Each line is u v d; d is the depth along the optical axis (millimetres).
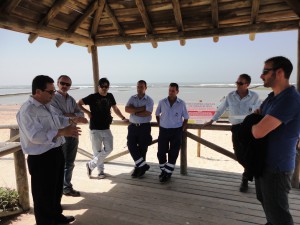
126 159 6125
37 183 2342
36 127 2164
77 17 3904
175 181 3857
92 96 3746
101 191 3525
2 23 2818
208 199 3232
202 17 3738
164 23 3998
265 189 1855
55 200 2590
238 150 1992
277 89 1732
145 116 3857
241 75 3279
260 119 1860
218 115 3664
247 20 3645
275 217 1831
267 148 1796
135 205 3100
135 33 4352
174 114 3725
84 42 4305
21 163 2898
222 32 3688
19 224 2697
